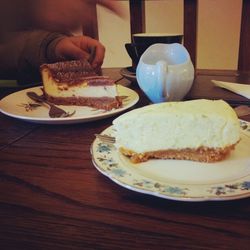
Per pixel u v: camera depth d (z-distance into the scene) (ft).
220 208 1.35
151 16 5.82
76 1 4.53
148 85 2.58
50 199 1.48
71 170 1.76
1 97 3.22
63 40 4.05
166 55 2.80
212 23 5.63
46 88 3.04
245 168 1.66
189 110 1.82
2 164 1.85
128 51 3.48
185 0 4.46
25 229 1.27
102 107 2.82
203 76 3.56
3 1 4.37
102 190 1.54
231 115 1.80
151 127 1.79
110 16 5.86
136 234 1.22
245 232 1.20
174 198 1.34
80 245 1.17
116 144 1.86
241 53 4.48
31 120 2.39
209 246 1.13
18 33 4.43
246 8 4.28
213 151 1.78
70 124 2.46
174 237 1.19
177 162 1.79
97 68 3.77
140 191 1.42
